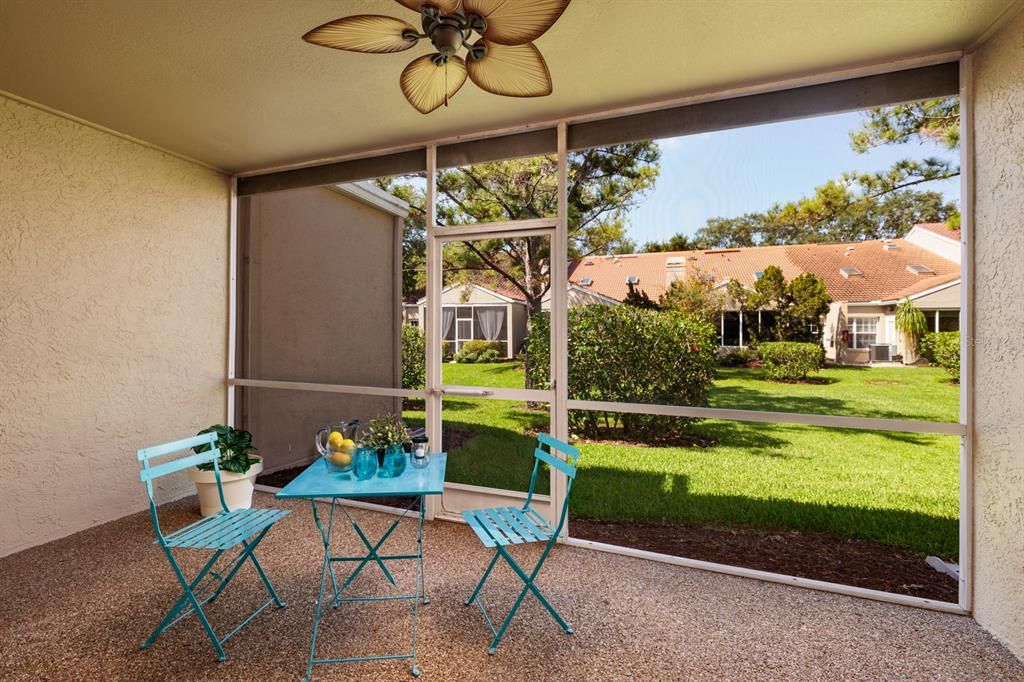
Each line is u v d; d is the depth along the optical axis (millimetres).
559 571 2779
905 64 2531
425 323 3676
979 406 2316
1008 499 2111
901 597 2463
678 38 2354
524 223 3367
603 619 2303
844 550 2920
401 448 2283
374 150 3820
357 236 3928
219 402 4293
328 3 2129
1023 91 2025
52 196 3160
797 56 2512
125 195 3568
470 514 2432
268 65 2615
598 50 2453
